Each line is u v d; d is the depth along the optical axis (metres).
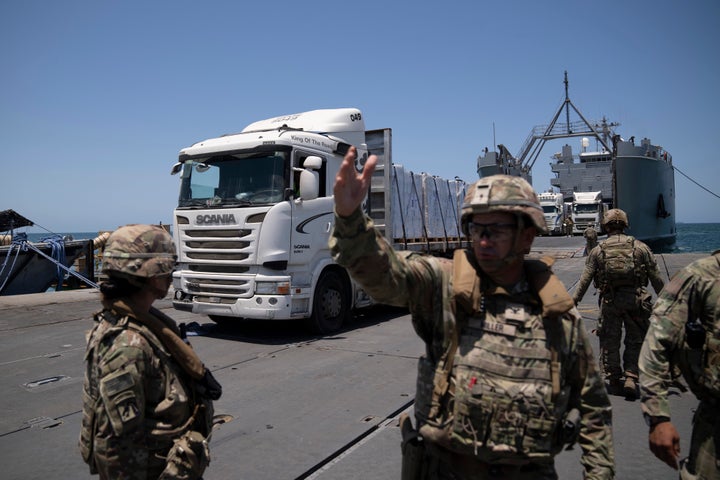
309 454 3.88
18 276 14.57
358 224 1.66
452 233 13.55
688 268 2.28
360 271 1.69
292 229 7.61
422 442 1.84
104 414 1.82
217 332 8.48
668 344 2.27
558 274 15.14
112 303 1.95
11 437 4.37
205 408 2.03
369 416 4.66
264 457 3.84
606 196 42.34
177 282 8.16
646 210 35.88
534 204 1.76
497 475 1.70
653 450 2.26
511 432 1.64
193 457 1.86
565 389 1.75
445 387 1.74
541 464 1.73
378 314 10.42
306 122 8.94
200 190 8.09
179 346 1.96
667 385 2.27
